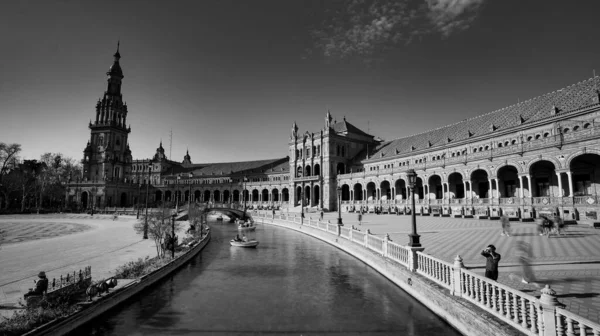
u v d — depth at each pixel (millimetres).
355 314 15227
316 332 13500
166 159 144250
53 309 13523
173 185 130875
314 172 97750
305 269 25156
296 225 55344
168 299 18391
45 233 49250
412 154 75062
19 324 11875
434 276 15023
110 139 131875
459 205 55688
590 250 19469
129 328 14430
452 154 65938
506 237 26266
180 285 21375
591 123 42375
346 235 33062
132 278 19844
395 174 75062
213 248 37406
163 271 22828
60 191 119000
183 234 49500
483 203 51281
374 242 24344
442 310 13141
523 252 13453
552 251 19422
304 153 100062
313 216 67188
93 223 69812
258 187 114000
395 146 87500
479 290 11539
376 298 17203
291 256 30828
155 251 31578
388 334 12953
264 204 107875
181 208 88875
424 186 67375
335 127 105438
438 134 76312
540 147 44031
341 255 30188
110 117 132875
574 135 40094
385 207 72938
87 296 15688
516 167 47875
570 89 52250
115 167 132500
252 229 57312
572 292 11617
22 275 21391
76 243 37531
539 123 48812
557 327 7785
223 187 121875
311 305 16781
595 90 45000
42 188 107438
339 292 18719
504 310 10383
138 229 34594
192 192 129375
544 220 27031
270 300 17859
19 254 29984
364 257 26078
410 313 14711
